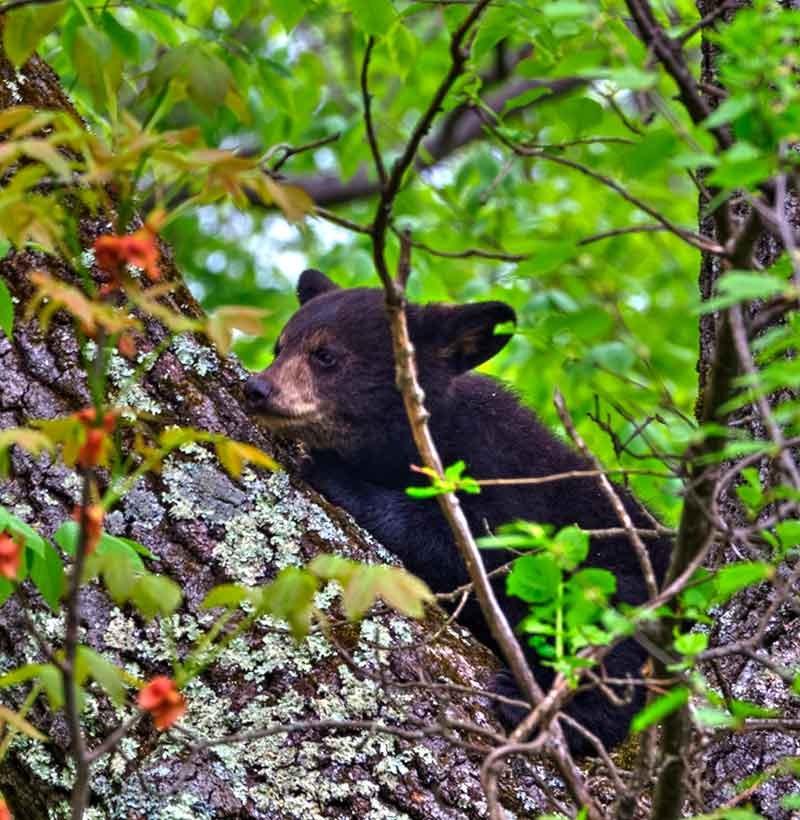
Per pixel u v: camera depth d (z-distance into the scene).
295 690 7.18
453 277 17.19
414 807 7.04
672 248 19.03
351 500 11.02
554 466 11.38
